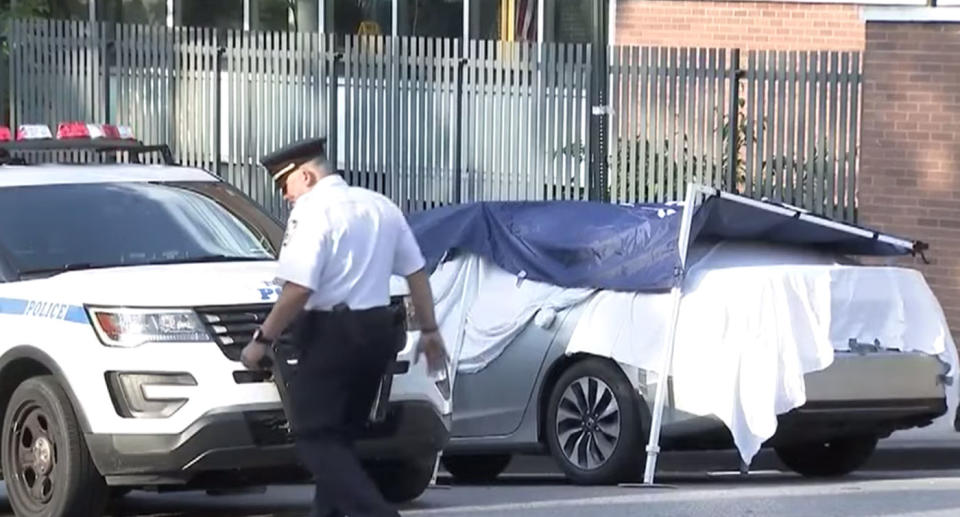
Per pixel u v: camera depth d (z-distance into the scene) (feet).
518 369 48.14
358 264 30.40
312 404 30.55
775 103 65.72
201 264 38.91
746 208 45.75
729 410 44.01
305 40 75.20
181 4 90.63
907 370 46.06
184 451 34.53
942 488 44.06
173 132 78.18
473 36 85.10
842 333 45.32
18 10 88.02
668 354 45.14
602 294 47.01
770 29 78.79
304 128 75.36
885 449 54.54
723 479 48.73
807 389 44.50
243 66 76.69
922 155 62.75
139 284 35.99
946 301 62.39
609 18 82.02
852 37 77.15
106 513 41.57
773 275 44.73
